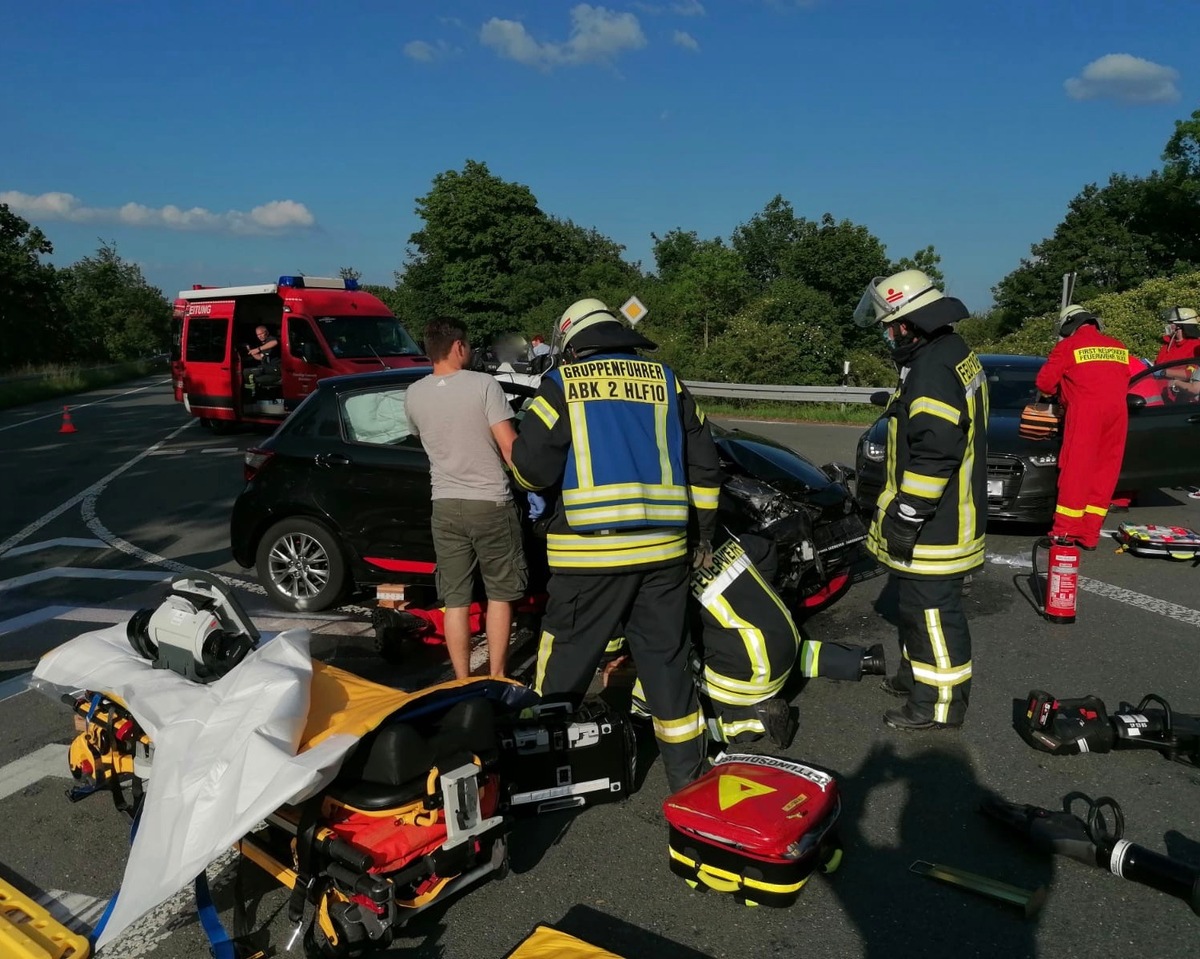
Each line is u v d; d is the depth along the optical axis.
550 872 3.26
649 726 4.19
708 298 25.80
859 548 5.80
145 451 15.48
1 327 47.03
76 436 18.23
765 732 4.02
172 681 3.34
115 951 2.94
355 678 3.44
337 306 15.61
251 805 2.62
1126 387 6.43
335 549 5.91
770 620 3.96
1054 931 2.88
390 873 2.75
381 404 5.95
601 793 3.59
